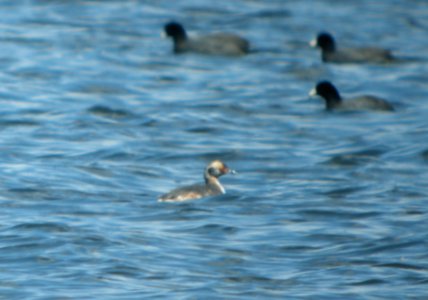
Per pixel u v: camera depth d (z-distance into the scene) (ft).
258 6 156.35
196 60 120.37
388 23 146.41
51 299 45.14
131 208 60.95
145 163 74.08
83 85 102.68
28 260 50.67
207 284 47.62
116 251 52.16
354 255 52.54
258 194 64.90
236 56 123.44
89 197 63.67
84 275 48.55
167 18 145.69
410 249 53.52
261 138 83.87
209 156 76.84
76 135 81.66
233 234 56.03
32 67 109.81
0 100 93.56
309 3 160.04
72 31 132.98
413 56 125.90
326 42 121.90
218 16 148.56
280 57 123.54
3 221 57.36
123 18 144.05
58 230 55.52
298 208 61.72
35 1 153.58
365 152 78.23
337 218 59.77
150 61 117.91
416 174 72.08
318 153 78.48
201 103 96.37
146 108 93.04
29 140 79.30
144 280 48.06
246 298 45.70
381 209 61.72
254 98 100.27
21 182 66.33
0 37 126.21
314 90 96.63
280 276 49.16
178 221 58.29
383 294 46.47
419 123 90.27
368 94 105.60
